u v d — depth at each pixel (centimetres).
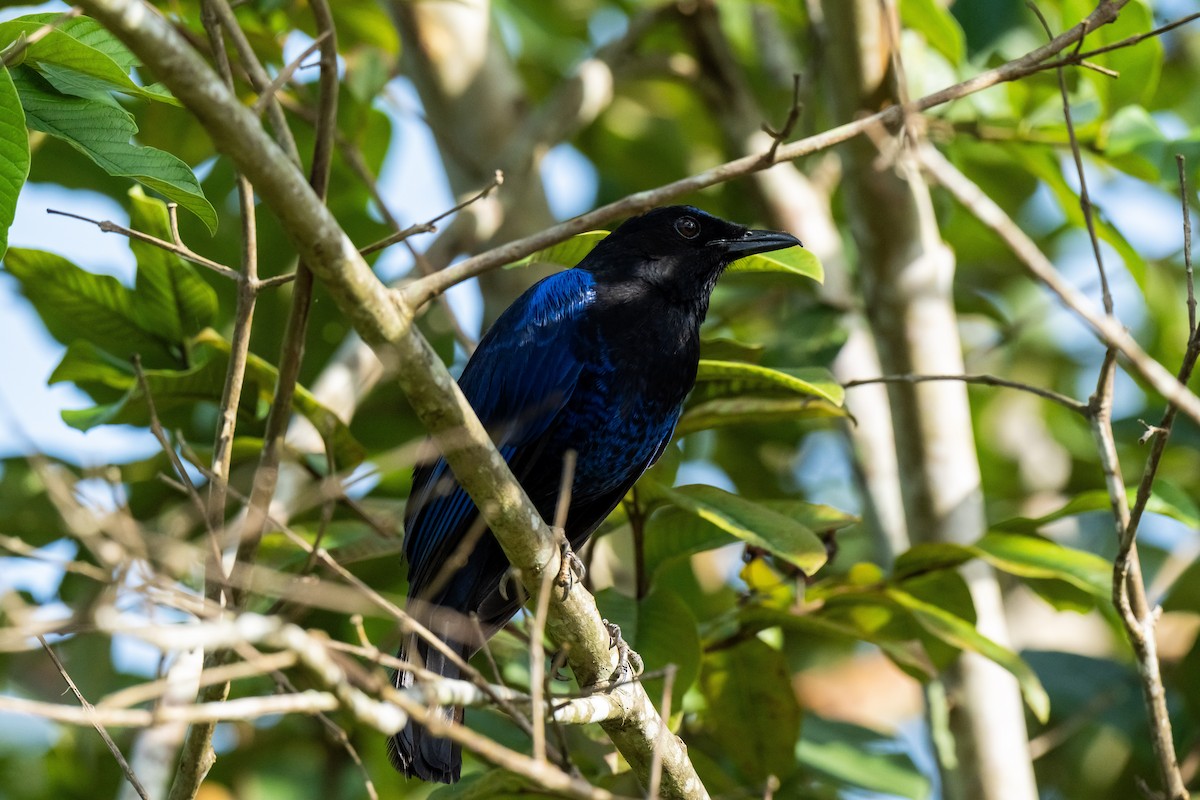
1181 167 824
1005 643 1230
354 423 1373
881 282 1260
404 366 675
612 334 1016
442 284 676
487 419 1027
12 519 1152
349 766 1393
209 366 1012
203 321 1071
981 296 1562
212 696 715
